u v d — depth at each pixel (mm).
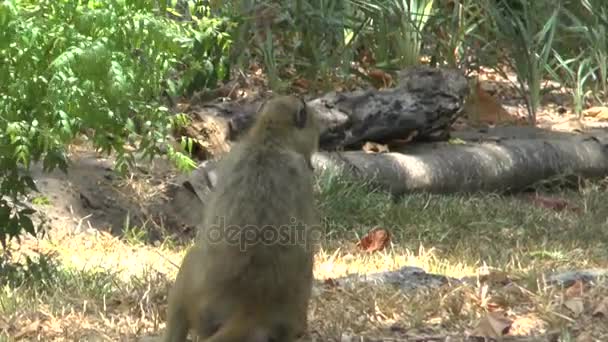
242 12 17719
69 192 13625
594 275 10945
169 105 15062
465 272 12086
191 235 13789
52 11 10375
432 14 18750
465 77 17016
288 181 7488
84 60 10031
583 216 14992
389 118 15719
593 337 9422
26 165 10219
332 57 18250
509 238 13953
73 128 10617
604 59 19312
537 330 9594
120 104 10602
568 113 18953
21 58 10156
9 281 10758
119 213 13750
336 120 15406
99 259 12281
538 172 16219
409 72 16156
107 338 9258
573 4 19984
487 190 15812
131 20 10469
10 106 10289
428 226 14062
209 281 7441
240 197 7430
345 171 14859
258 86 17922
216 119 15047
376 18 18453
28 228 10969
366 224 14250
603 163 16750
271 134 7637
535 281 10531
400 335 9469
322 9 18219
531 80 18219
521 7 20062
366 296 10203
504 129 17656
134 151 13742
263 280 7387
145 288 10391
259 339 7406
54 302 10062
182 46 11391
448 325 9711
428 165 15430
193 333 8117
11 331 9484
